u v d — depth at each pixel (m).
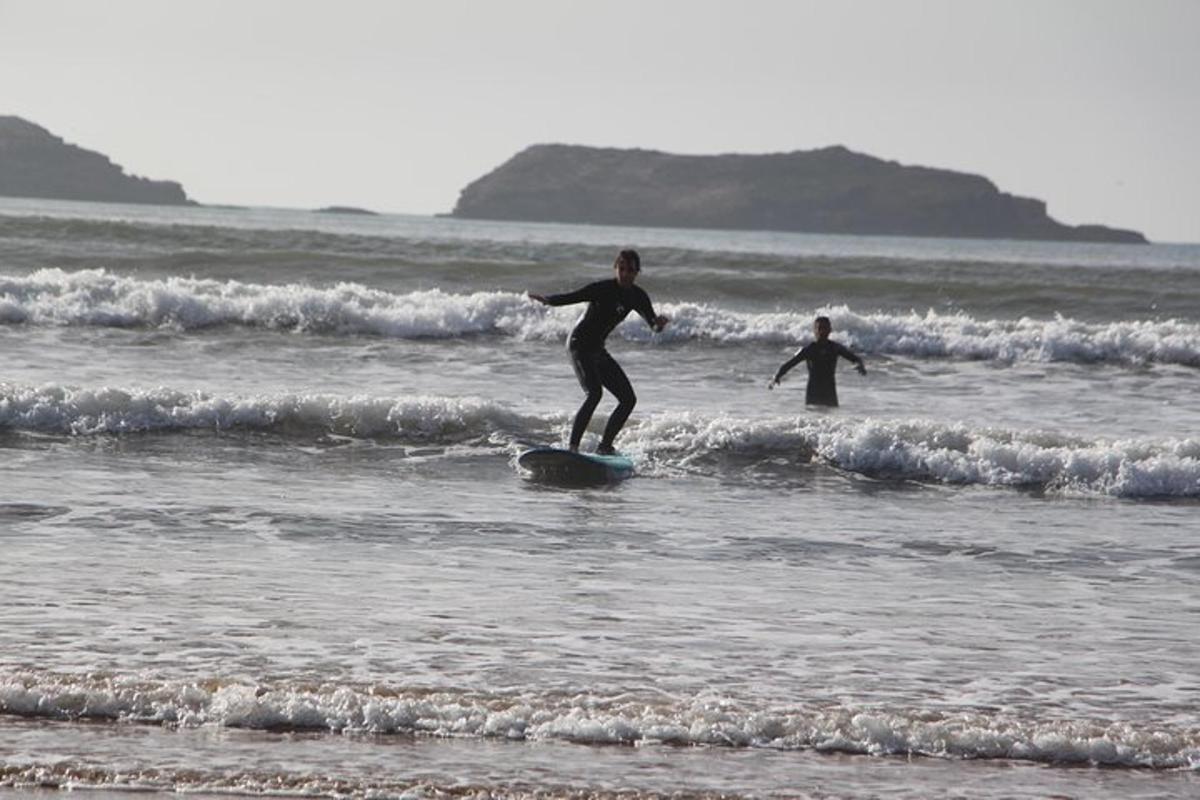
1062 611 33.19
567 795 21.20
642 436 54.28
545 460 49.38
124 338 73.50
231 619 29.31
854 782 22.20
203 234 123.50
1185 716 25.59
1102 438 55.09
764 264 129.25
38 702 23.69
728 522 42.91
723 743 23.62
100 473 45.72
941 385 73.06
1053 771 23.03
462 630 29.30
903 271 128.50
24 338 71.62
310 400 54.72
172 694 24.22
